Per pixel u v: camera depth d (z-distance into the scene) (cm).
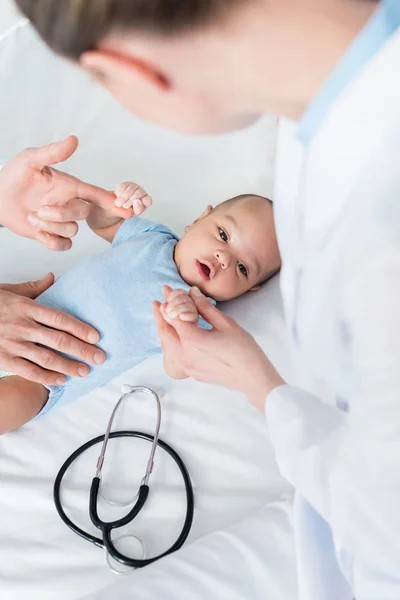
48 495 101
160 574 83
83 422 112
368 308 42
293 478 57
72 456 105
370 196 41
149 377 118
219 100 45
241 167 151
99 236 138
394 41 39
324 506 53
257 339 119
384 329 42
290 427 57
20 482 103
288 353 115
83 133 149
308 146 47
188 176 149
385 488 46
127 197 106
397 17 39
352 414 49
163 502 101
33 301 108
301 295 51
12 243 133
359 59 40
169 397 115
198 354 70
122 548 94
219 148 152
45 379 106
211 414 112
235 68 42
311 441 56
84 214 103
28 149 102
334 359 51
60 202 106
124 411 113
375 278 41
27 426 112
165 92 43
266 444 109
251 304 128
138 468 105
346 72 41
